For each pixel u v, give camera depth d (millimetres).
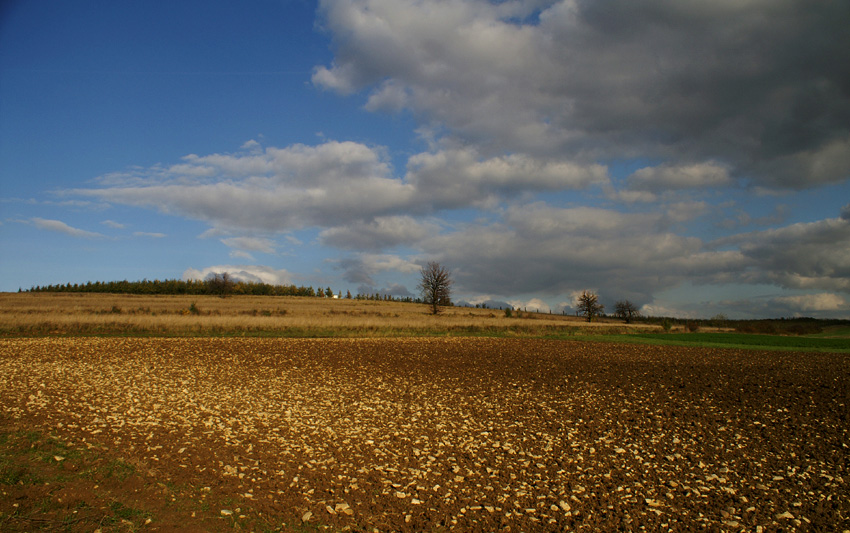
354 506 8703
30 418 13398
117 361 25922
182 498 8625
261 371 24047
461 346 38938
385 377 23312
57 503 7984
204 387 19438
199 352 30469
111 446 11312
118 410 14844
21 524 7156
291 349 33375
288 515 8242
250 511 8289
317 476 10078
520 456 11836
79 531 7129
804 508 9172
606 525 8297
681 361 33156
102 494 8539
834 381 25125
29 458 10086
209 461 10641
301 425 14016
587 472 10859
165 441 11906
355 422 14633
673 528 8242
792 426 15406
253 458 11008
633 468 11180
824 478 10750
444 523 8188
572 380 23828
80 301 86938
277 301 111375
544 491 9688
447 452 11977
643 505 9148
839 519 8727
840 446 13242
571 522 8367
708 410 17562
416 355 32219
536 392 20438
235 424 13805
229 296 121312
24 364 24047
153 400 16531
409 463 11070
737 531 8188
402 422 14805
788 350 44594
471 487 9773
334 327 48719
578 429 14516
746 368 29969
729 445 13156
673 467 11289
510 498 9305
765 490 10023
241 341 37250
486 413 16344
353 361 28531
